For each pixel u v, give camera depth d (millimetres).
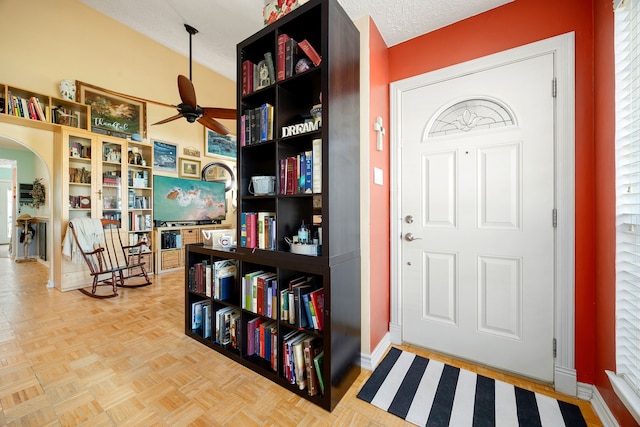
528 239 1614
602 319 1323
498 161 1705
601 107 1331
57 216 3139
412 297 2016
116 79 3646
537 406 1373
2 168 6707
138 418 1249
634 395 1026
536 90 1591
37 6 3000
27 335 2025
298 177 1552
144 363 1697
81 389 1435
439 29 1913
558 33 1525
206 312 2004
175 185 4297
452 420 1278
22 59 2908
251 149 1840
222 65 4258
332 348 1357
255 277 1672
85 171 3287
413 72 2008
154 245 3967
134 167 3852
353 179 1652
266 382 1542
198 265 2053
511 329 1665
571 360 1473
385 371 1688
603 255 1314
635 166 1126
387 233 2078
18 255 4891
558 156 1521
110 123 3588
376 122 1856
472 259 1792
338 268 1437
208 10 2672
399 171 2051
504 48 1682
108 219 3414
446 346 1883
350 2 1674
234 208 5461
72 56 3252
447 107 1877
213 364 1706
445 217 1889
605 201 1296
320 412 1329
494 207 1719
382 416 1307
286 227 1671
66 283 3109
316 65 1499
